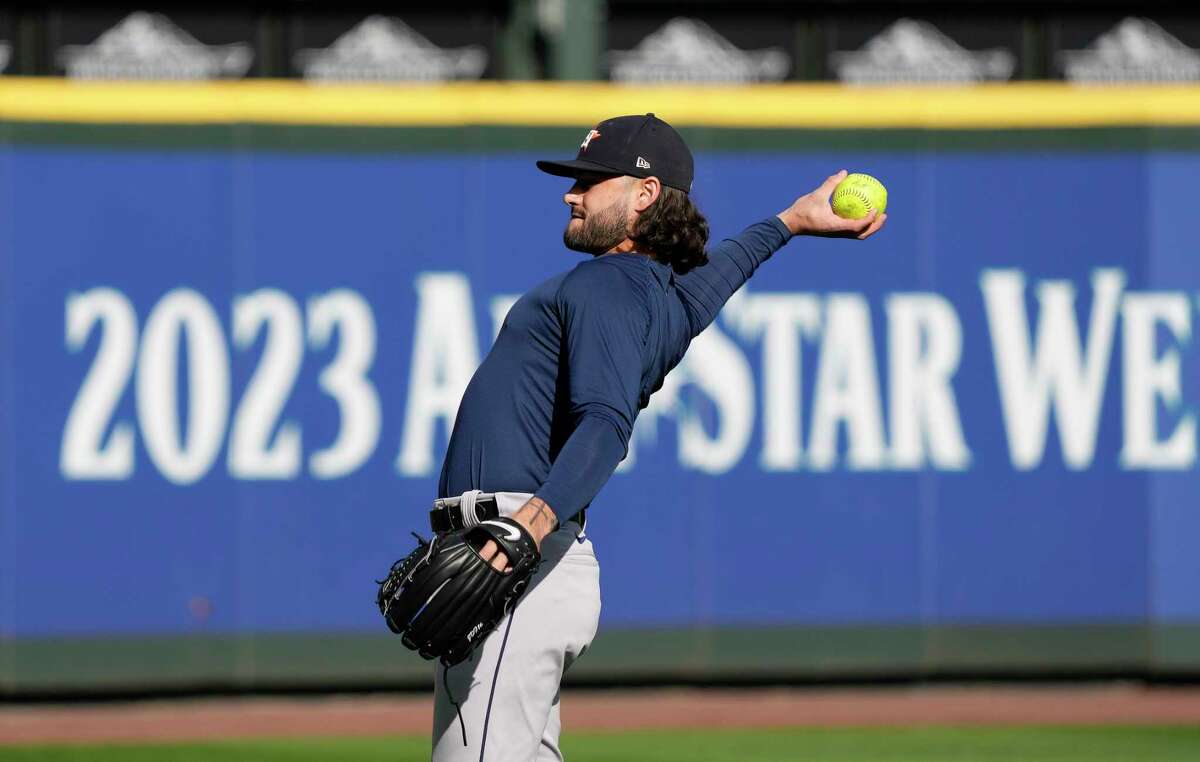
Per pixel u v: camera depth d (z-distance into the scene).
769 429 26.05
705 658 25.86
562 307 9.66
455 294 25.77
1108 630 26.11
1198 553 26.19
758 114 26.00
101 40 28.03
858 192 11.68
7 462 25.03
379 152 25.72
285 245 25.59
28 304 25.16
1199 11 28.88
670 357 10.28
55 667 25.12
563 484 9.02
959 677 26.28
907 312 26.17
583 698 25.98
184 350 25.45
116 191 25.34
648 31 28.66
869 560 26.09
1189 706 25.11
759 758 21.33
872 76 28.81
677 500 25.91
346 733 23.31
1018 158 26.25
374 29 28.39
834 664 26.02
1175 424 26.17
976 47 28.84
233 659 25.45
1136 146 26.23
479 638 9.34
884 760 21.25
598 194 10.16
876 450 26.16
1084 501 26.17
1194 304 26.25
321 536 25.61
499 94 25.88
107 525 25.28
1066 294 26.22
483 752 9.63
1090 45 28.88
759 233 11.67
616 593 25.80
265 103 25.59
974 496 26.16
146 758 21.45
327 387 25.66
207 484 25.47
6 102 25.11
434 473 25.72
